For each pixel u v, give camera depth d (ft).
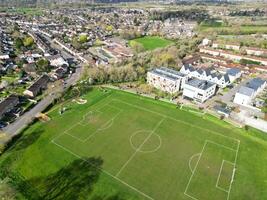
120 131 368.07
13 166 291.79
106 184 273.54
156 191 267.39
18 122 379.96
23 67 603.26
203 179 285.43
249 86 494.18
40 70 596.29
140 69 565.12
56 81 537.65
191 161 312.91
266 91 522.47
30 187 264.52
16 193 255.91
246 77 597.93
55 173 284.82
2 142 325.62
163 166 303.27
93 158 311.47
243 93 455.22
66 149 324.60
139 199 256.73
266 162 315.78
